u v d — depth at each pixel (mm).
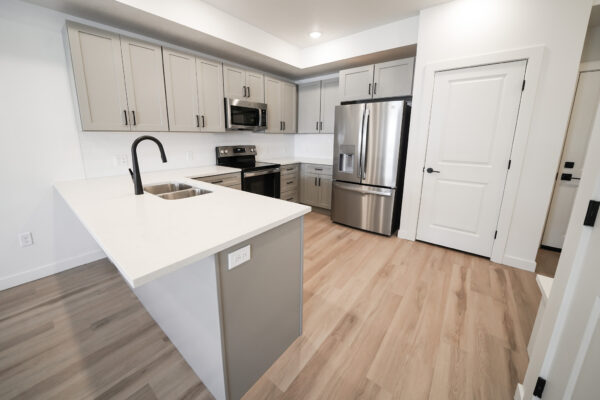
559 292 930
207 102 2951
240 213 1296
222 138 3604
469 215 2643
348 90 3555
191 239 972
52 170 2211
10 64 1943
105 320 1722
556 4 1994
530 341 1439
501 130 2348
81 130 2270
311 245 2934
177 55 2621
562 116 2092
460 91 2482
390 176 3035
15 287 2098
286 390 1264
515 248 2445
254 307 1204
